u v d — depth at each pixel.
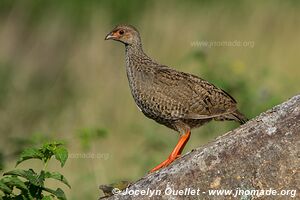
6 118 19.22
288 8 21.97
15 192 13.73
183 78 11.98
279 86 17.39
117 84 19.47
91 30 22.58
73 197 13.89
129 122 17.81
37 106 19.84
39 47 23.88
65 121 18.19
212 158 9.21
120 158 15.84
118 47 20.81
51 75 22.77
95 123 17.70
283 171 9.05
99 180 14.05
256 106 15.33
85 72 20.77
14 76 21.80
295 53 20.58
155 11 22.45
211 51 19.97
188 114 11.89
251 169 9.10
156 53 20.73
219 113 11.95
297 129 9.18
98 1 24.39
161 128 16.52
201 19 21.94
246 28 21.64
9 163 15.00
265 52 20.55
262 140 9.19
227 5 22.47
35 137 12.69
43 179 9.30
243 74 16.38
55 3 24.73
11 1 24.91
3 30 24.45
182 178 9.20
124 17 23.98
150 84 11.97
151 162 14.62
